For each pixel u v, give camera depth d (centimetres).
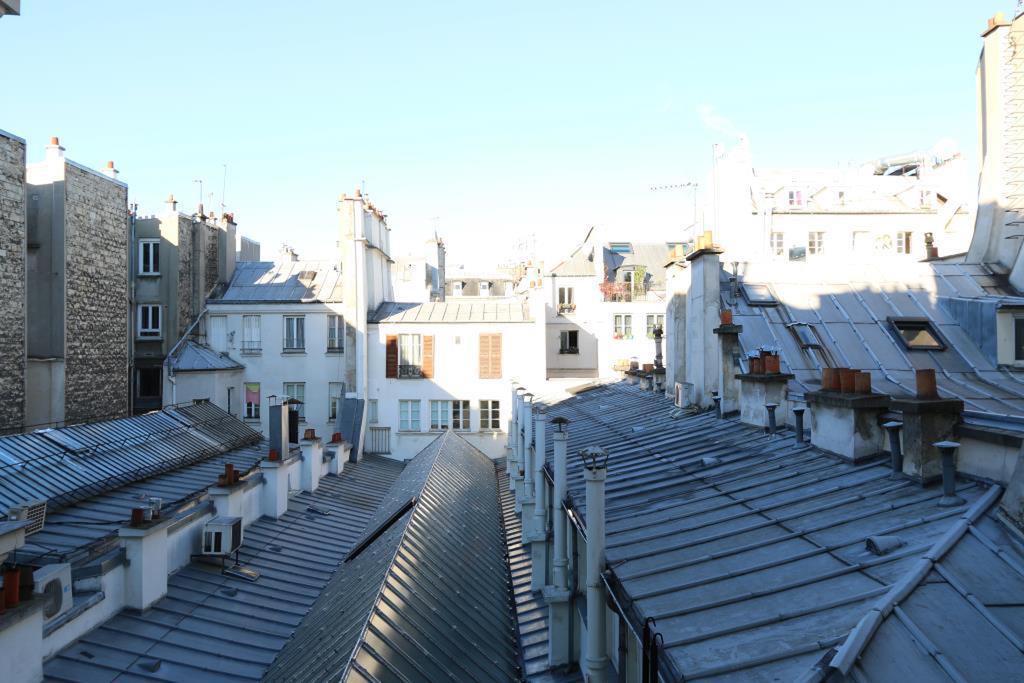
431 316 3972
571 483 1394
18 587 1000
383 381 3916
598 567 861
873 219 4897
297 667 1134
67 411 3072
